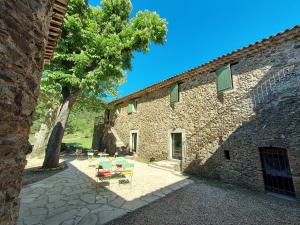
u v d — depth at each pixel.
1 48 1.58
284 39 6.71
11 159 1.82
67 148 18.66
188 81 11.09
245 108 7.65
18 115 1.91
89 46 10.11
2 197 1.67
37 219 4.13
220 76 8.83
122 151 16.42
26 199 5.38
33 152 13.37
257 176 6.82
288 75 6.50
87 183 7.16
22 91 1.95
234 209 5.01
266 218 4.50
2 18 1.60
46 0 2.36
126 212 4.64
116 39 10.56
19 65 1.85
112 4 11.49
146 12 11.52
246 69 7.92
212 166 8.59
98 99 15.61
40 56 2.35
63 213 4.48
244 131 7.52
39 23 2.20
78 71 9.87
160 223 4.15
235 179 7.53
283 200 5.79
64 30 9.61
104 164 7.05
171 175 9.05
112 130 18.91
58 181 7.40
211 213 4.73
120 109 19.08
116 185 6.98
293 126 6.11
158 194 6.13
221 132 8.47
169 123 11.99
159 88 13.62
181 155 10.88
